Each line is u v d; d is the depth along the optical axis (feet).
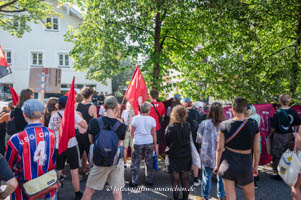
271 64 26.99
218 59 28.43
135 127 15.47
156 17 26.89
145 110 15.26
